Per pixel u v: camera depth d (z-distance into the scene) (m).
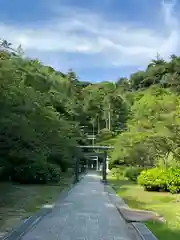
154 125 24.19
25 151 18.62
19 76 15.94
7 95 12.98
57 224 10.69
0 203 15.63
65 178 37.84
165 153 24.50
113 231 9.62
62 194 20.75
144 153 29.38
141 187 25.61
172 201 17.19
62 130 27.05
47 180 27.92
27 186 25.08
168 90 42.50
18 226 9.96
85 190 24.42
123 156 33.25
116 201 17.33
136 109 35.16
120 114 63.19
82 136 43.19
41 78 22.17
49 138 23.03
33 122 17.69
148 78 70.81
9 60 13.88
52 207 14.75
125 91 74.88
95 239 8.57
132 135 30.67
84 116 63.84
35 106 16.89
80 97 70.19
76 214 12.87
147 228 9.68
